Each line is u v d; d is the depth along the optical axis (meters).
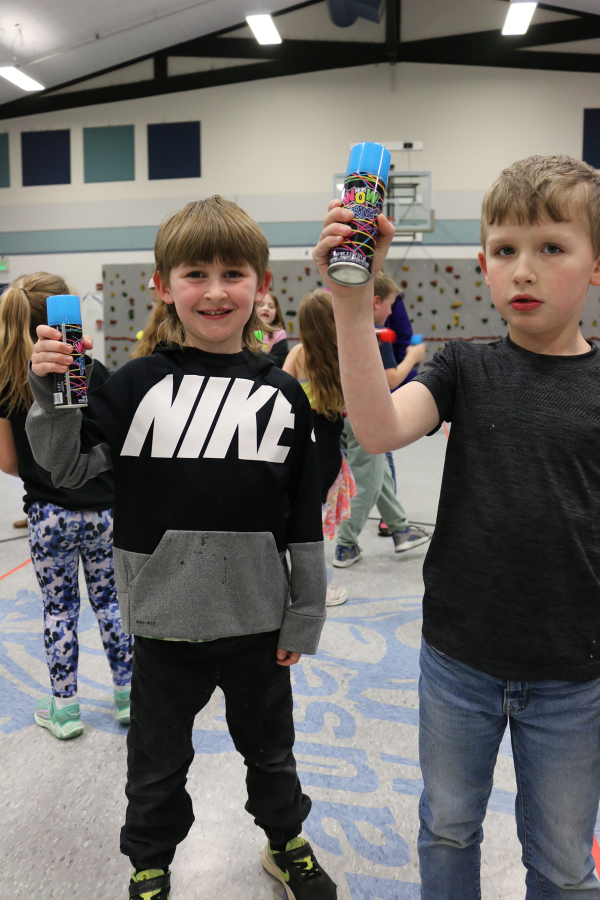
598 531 0.85
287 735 1.19
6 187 10.14
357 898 1.23
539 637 0.85
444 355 0.96
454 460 0.92
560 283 0.81
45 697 1.94
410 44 9.07
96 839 1.39
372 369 0.81
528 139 9.02
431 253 9.34
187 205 1.09
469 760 0.92
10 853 1.35
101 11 8.11
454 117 9.12
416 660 2.17
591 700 0.87
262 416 1.09
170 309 1.14
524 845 0.95
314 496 1.15
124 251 9.97
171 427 1.06
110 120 9.80
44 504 1.68
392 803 1.48
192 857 1.33
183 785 1.18
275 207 9.56
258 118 9.49
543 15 8.81
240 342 1.15
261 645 1.13
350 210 0.73
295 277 9.56
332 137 9.38
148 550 1.06
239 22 9.29
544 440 0.85
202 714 1.84
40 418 0.98
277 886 1.27
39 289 1.68
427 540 3.28
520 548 0.85
